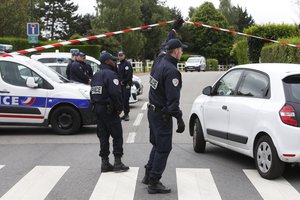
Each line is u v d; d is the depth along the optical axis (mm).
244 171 7797
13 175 7488
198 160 8562
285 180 7277
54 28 81062
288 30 27188
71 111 11164
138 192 6621
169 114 6426
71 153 9102
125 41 55156
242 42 34031
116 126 7594
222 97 8469
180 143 10156
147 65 54281
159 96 6469
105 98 7488
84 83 13016
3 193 6555
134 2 56469
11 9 34750
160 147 6496
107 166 7684
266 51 23109
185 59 69500
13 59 11289
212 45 77688
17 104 11133
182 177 7402
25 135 11203
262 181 7199
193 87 25188
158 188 6551
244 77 8141
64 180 7207
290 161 6941
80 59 13258
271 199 6355
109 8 56094
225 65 73375
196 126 9109
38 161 8430
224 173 7660
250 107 7598
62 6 80625
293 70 7504
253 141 7508
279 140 6984
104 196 6430
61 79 11828
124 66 13102
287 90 7195
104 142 7652
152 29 64812
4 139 10672
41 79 11258
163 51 6836
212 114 8602
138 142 10148
